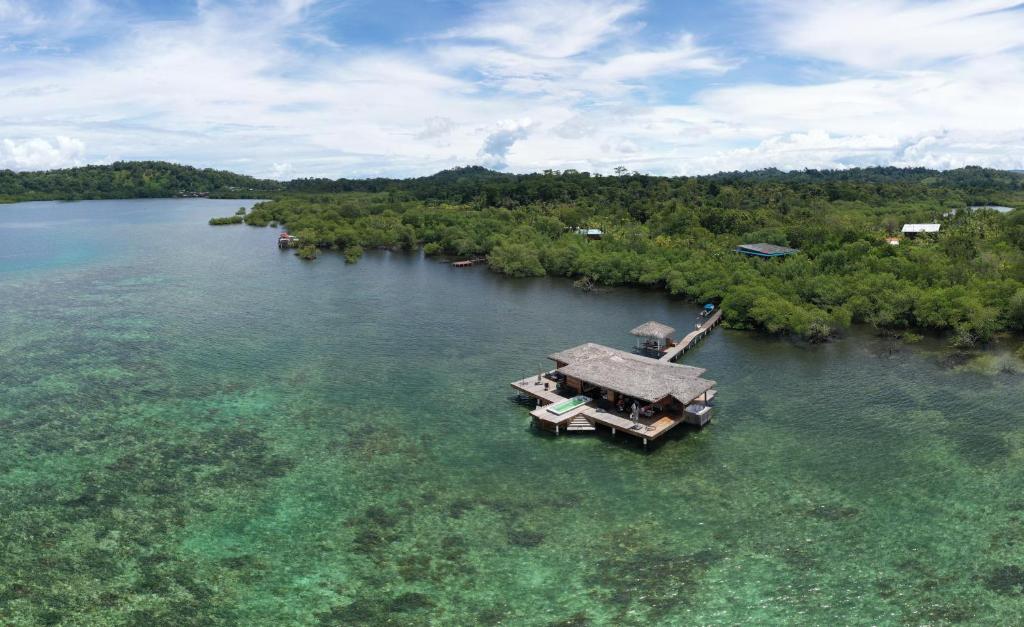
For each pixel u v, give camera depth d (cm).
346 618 3619
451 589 3869
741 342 8862
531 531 4447
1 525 4391
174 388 6925
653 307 10925
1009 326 8662
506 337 9038
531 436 5912
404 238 17875
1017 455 5378
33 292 11344
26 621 3528
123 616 3606
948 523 4472
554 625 3578
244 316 9988
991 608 3656
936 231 13688
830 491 4919
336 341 8731
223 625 3556
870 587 3856
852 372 7494
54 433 5784
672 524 4522
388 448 5650
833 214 15800
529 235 16000
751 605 3722
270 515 4609
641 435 5616
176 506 4697
